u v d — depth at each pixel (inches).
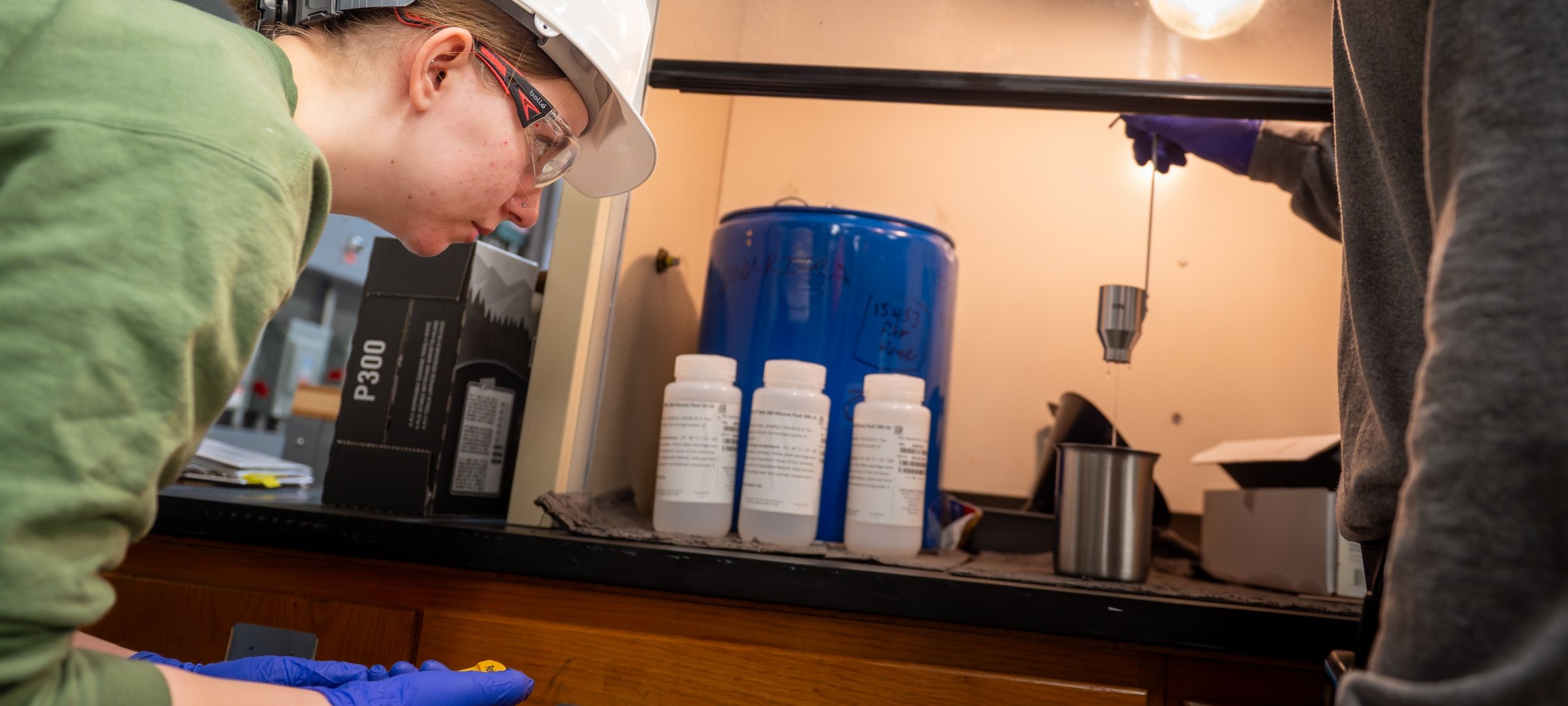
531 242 131.3
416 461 50.2
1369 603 27.1
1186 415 73.5
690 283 72.4
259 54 27.9
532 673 40.9
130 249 21.7
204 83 24.0
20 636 20.8
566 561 40.3
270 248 24.6
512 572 40.9
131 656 35.1
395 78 31.7
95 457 21.2
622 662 40.4
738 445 55.5
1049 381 75.2
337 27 31.9
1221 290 74.5
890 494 48.8
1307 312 73.4
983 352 76.2
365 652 42.4
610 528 45.0
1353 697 18.6
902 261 58.0
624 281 58.6
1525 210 17.5
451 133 32.3
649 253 62.9
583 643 40.8
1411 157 23.2
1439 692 16.5
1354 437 26.9
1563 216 17.2
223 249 23.1
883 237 57.9
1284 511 52.1
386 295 53.0
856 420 51.0
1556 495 16.5
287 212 25.3
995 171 78.2
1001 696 37.6
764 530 48.3
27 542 20.4
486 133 32.8
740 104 81.9
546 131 34.8
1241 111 51.4
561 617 41.6
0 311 20.6
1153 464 47.2
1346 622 34.9
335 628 42.9
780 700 39.0
